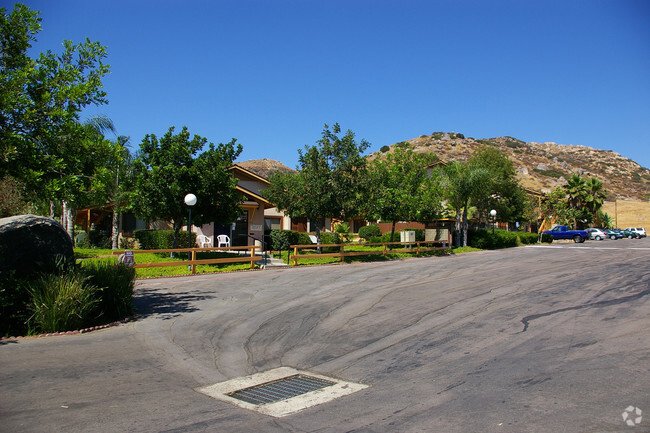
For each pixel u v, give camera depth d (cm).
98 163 1053
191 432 415
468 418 434
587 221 5897
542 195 5531
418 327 836
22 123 937
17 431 411
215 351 711
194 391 534
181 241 2289
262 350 718
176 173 1753
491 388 516
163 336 798
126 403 488
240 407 482
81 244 2745
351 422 436
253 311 1001
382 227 4447
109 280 934
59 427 421
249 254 2127
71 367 614
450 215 3547
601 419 420
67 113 964
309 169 2180
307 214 2219
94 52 1045
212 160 1881
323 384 562
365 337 783
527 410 448
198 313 981
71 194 956
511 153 13275
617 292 1111
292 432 415
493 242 3262
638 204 9250
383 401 492
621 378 527
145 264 1497
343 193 2170
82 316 841
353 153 2181
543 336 734
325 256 2097
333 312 982
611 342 680
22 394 508
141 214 1892
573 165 14900
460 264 1988
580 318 848
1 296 778
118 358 665
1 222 823
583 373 550
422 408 466
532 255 2466
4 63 977
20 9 977
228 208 1923
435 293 1189
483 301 1058
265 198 2572
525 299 1066
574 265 1819
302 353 700
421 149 11794
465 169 3119
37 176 901
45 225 869
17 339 765
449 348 696
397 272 1684
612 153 16762
